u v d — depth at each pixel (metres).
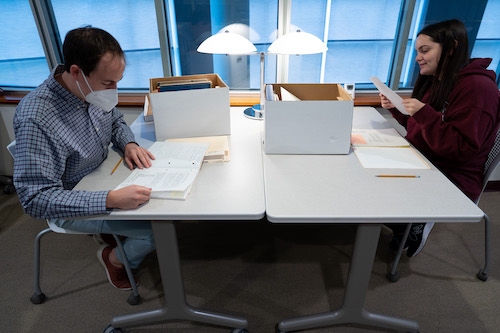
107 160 1.36
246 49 1.61
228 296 1.61
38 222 2.13
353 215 0.99
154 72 2.27
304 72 2.22
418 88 1.70
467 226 2.06
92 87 1.07
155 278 1.70
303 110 1.30
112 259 1.53
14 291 1.63
